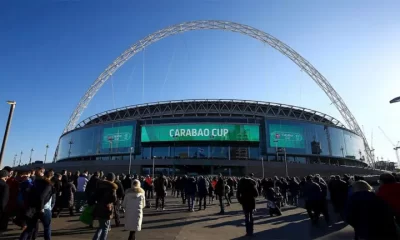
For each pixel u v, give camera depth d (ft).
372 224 15.64
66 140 301.02
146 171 219.61
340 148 261.44
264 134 236.02
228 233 33.09
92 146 262.47
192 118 240.32
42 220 23.99
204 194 56.24
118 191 36.73
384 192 19.03
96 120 313.53
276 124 239.30
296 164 214.90
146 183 76.69
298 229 36.58
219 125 233.96
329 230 36.06
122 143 246.47
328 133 257.55
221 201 50.85
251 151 232.73
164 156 235.20
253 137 232.12
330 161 254.06
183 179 67.05
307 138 244.01
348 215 16.84
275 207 50.24
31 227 23.09
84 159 268.21
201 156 230.89
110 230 33.76
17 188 32.96
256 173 210.38
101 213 23.35
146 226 36.73
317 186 40.60
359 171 233.35
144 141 239.30
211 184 73.51
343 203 41.52
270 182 59.26
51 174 25.16
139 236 30.50
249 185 32.96
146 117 264.31
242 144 234.17
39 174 24.58
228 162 213.87
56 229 33.81
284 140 236.22
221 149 232.53
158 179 55.31
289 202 76.59
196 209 56.49
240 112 261.24
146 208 57.52
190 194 53.42
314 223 40.14
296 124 244.63
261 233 33.53
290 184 68.74
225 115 258.16
